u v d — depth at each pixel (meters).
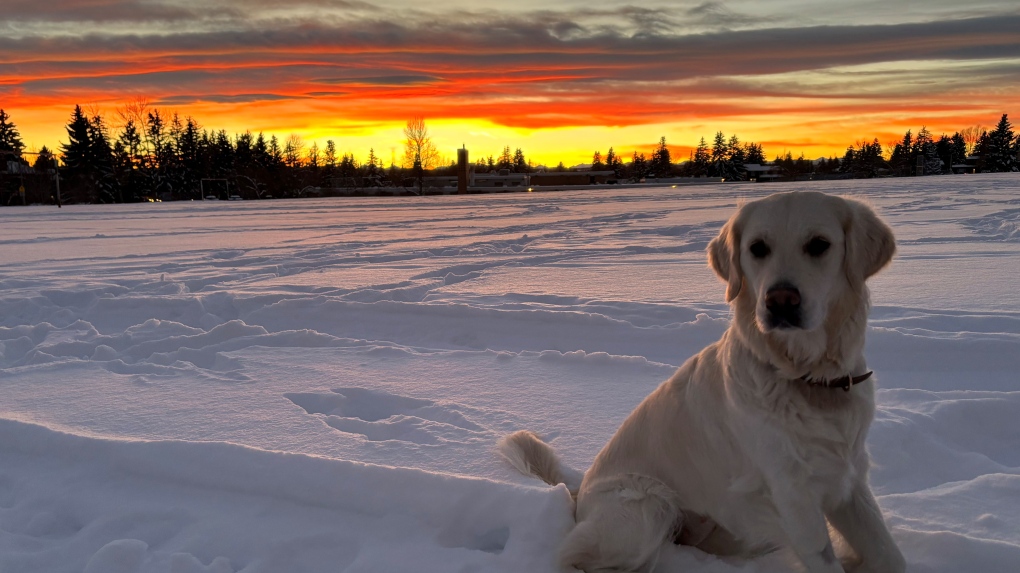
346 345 2.46
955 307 2.58
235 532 1.20
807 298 0.95
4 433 1.56
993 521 1.16
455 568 1.07
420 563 1.08
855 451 1.00
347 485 1.26
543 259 4.65
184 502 1.31
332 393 1.92
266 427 1.65
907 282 3.15
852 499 1.04
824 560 0.98
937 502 1.24
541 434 1.62
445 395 1.91
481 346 2.49
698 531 1.15
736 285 1.10
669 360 2.25
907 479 1.40
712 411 1.08
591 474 1.24
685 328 2.39
